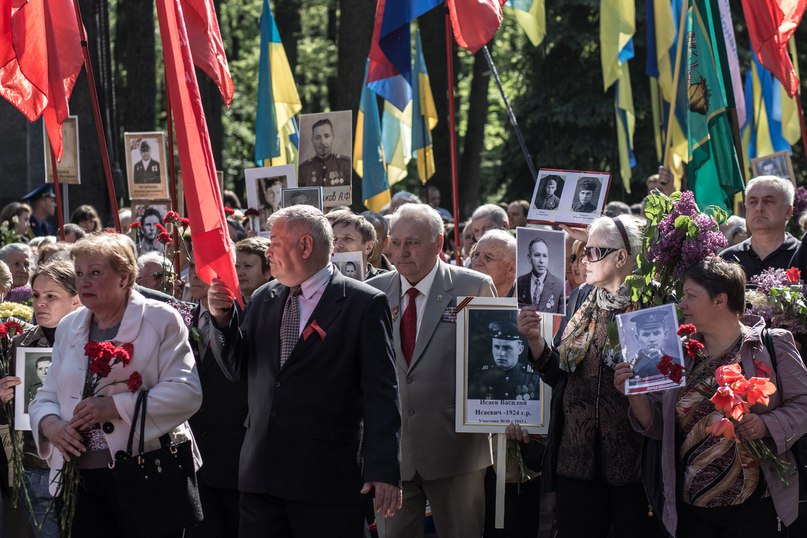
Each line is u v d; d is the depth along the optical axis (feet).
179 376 15.76
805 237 21.38
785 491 15.58
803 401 15.49
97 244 15.55
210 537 20.24
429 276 19.58
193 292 20.16
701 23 26.40
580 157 88.94
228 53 104.22
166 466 15.43
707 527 15.96
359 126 41.86
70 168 31.07
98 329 15.93
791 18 27.89
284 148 40.78
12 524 19.71
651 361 15.43
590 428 17.44
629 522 17.43
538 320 17.76
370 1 58.29
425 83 45.29
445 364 19.34
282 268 16.17
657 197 16.72
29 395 17.34
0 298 22.29
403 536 19.60
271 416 15.97
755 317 16.61
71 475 15.19
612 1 39.29
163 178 28.86
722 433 14.60
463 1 26.58
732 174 25.86
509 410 19.10
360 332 16.03
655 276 16.67
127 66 69.05
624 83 48.11
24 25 22.91
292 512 15.88
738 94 32.32
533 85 89.71
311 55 102.99
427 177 44.68
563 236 17.63
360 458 16.15
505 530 21.16
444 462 19.12
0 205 51.60
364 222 22.93
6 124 51.49
